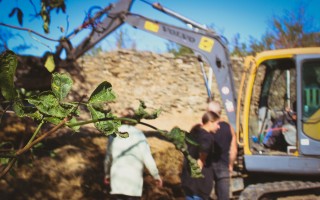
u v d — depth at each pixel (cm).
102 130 74
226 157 536
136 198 461
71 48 770
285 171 579
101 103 73
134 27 734
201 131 485
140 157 465
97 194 650
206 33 701
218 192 536
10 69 68
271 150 601
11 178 572
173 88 1518
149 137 931
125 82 1504
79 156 704
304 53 573
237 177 607
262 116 618
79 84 1401
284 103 610
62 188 612
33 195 566
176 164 832
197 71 1538
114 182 459
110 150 475
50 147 707
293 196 605
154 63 1538
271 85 622
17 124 638
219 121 552
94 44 784
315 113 568
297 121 573
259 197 562
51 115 72
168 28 716
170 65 1545
